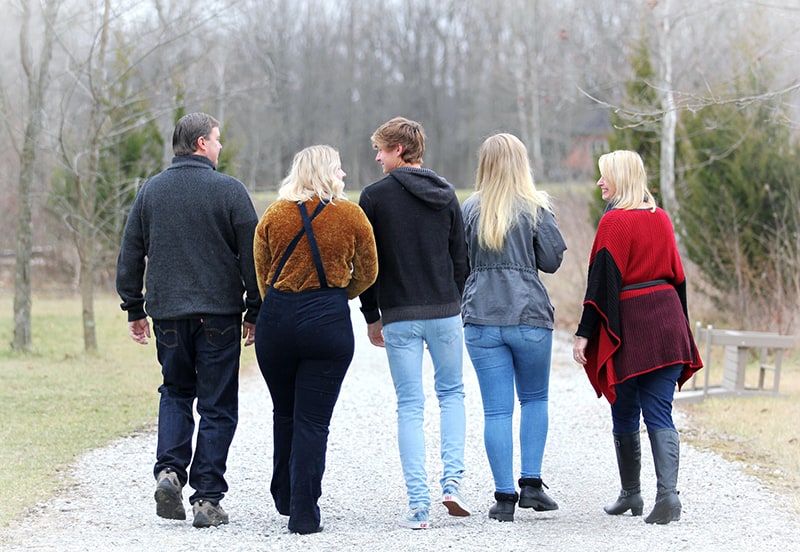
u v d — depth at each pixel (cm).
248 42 6400
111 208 5106
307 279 1333
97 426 2195
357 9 16212
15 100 4297
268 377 1382
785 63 3391
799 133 3588
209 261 1405
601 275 1413
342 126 16138
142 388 2778
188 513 1478
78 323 4619
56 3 3331
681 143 4050
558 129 11275
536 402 1454
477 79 15538
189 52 4797
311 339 1328
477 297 1432
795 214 3519
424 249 1396
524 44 10544
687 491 1599
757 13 3403
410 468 1384
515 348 1424
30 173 3478
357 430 2203
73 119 4156
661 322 1400
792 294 3472
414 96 16488
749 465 1806
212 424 1402
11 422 2216
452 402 1435
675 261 1431
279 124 12362
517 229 1427
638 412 1462
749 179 3612
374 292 1442
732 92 3269
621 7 6619
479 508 1509
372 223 1405
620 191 1440
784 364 3344
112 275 6366
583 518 1435
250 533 1333
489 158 1438
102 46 3459
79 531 1337
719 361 3409
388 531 1349
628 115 2959
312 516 1336
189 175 1418
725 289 3716
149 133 5441
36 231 6769
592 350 1456
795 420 2261
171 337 1409
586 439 2105
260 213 6681
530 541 1284
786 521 1397
